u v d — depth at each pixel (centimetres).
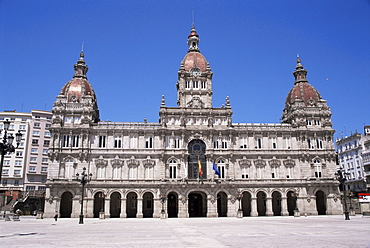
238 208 9394
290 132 10125
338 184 9781
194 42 11244
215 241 3173
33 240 3362
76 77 10600
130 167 9531
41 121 14388
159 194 9312
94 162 9481
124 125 9850
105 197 9238
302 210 9581
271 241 3136
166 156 9600
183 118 9875
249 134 10081
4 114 13988
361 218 7538
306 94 10694
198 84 10431
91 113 9819
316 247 2683
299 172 9856
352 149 13612
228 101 10150
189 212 9938
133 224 6303
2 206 10800
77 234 4072
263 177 9781
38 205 10925
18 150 13638
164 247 2750
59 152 9388
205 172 9694
